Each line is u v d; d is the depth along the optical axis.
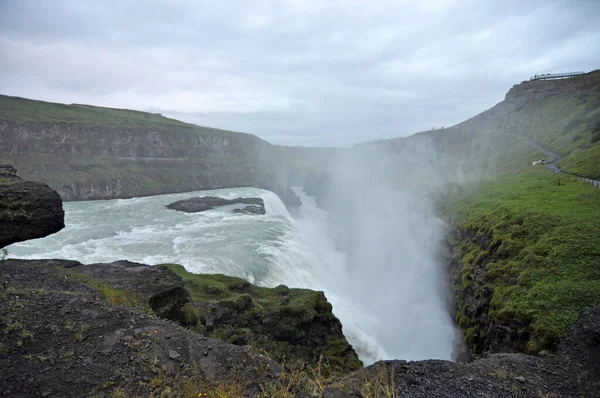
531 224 19.84
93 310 9.78
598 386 8.92
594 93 61.97
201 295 19.16
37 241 33.53
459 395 8.89
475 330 18.00
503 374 9.82
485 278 18.72
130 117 116.25
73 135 84.19
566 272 14.63
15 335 7.95
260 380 8.12
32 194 10.92
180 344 8.97
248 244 34.88
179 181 98.69
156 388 7.25
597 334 10.59
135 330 9.17
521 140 65.38
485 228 23.95
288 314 19.50
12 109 83.31
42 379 6.84
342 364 19.61
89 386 6.92
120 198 81.00
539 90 88.62
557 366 10.13
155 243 34.75
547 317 12.41
